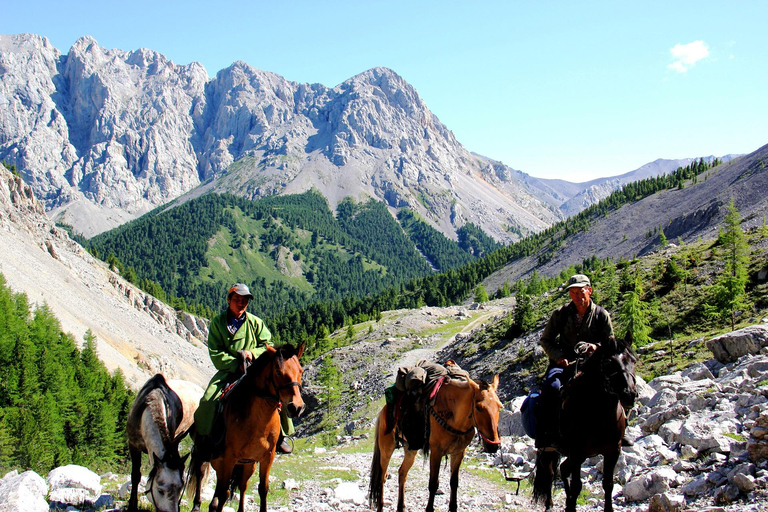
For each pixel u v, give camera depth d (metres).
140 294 136.25
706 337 31.61
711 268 47.78
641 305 38.66
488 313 113.69
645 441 14.27
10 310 61.44
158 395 8.93
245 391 8.68
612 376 8.16
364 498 13.72
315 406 70.06
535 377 42.34
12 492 8.70
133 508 9.20
